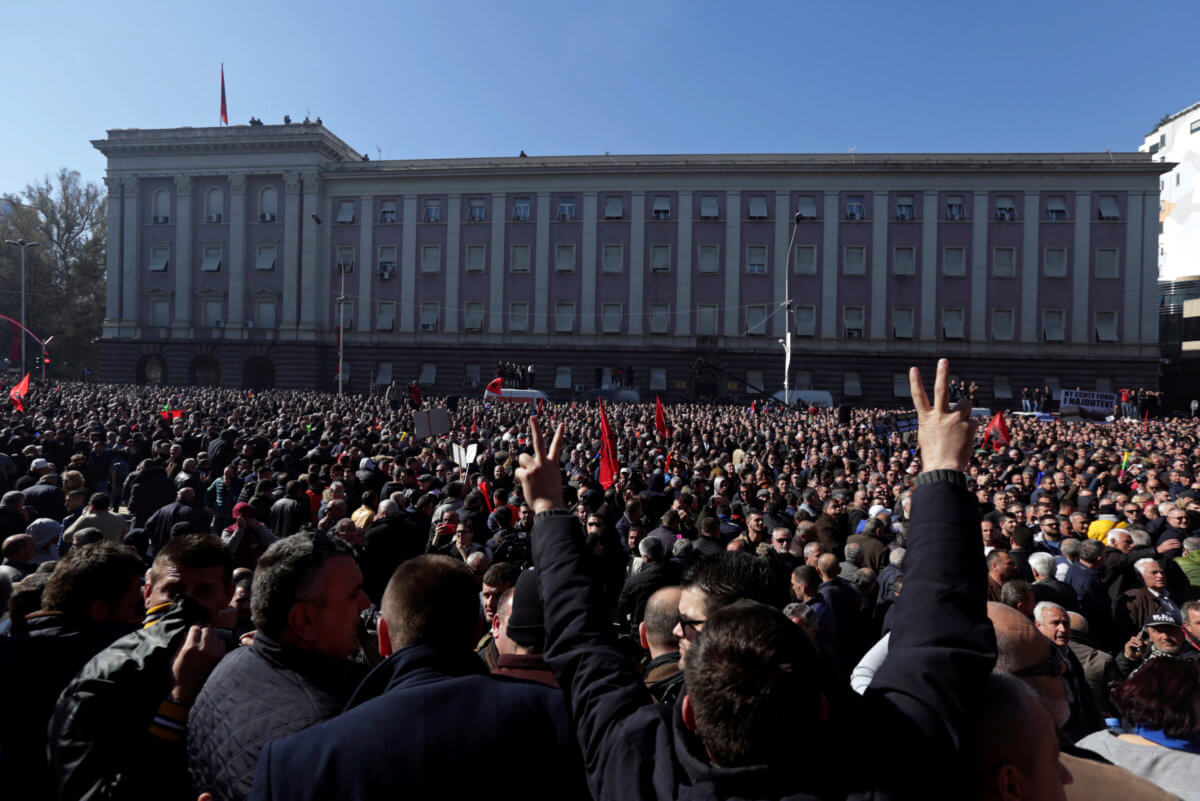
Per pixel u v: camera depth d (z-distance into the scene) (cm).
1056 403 4772
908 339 4919
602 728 190
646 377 5116
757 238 5056
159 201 5428
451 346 5222
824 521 918
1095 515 1045
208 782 220
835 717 167
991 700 178
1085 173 4806
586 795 201
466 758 192
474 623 236
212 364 5419
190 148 5316
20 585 367
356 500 1159
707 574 268
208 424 2089
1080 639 537
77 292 6425
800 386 4984
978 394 4816
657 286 5122
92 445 1535
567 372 5175
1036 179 4850
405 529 792
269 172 5284
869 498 1114
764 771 150
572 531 236
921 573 179
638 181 5144
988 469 1446
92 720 245
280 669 237
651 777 173
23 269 5166
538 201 5209
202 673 251
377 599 761
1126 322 4769
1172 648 454
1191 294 5816
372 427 2183
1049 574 654
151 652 259
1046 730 177
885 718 161
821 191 5016
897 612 180
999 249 4872
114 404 2628
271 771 194
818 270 5003
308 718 222
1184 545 746
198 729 230
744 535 875
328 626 245
